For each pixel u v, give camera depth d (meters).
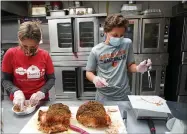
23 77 1.07
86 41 2.11
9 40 2.18
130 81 2.18
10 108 0.96
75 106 0.95
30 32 0.93
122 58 1.22
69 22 2.04
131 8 2.12
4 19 2.14
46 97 1.10
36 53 1.08
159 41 2.05
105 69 1.22
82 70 2.16
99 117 0.72
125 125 0.77
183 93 2.03
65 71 2.21
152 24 2.01
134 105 0.83
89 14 2.01
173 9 2.20
